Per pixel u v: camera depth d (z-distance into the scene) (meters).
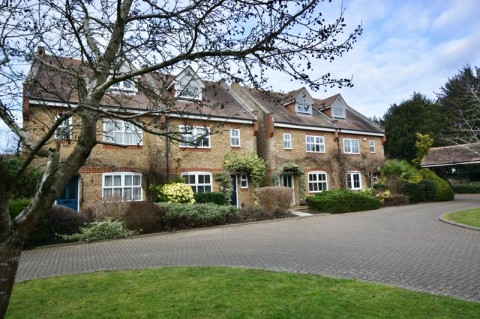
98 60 3.56
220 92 24.92
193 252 9.29
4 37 3.20
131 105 13.07
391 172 27.16
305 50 3.06
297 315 4.43
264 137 23.58
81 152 3.16
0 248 2.76
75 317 4.59
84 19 3.78
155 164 17.72
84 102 3.12
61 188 3.04
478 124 18.09
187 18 3.55
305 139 25.00
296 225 14.59
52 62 3.96
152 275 6.65
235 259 8.22
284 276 6.40
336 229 13.02
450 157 31.05
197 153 19.66
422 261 7.61
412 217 16.11
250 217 16.53
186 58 3.21
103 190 16.36
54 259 8.96
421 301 4.92
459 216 14.98
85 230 12.00
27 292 5.80
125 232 12.62
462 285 5.81
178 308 4.78
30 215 2.88
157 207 13.91
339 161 26.23
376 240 10.41
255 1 3.04
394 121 43.75
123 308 4.87
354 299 5.04
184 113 3.92
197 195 17.98
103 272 7.08
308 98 27.23
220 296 5.25
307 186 24.30
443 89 34.56
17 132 3.01
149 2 3.50
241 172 21.39
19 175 2.83
